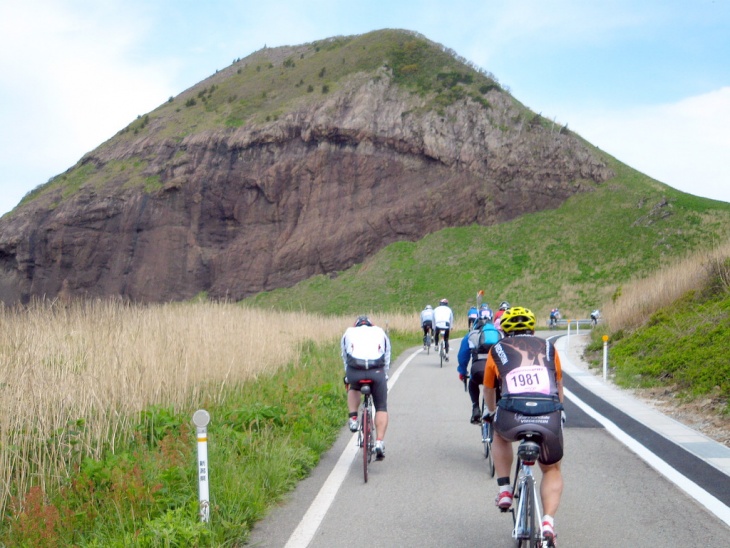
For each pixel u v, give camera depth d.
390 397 13.66
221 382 11.80
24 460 6.76
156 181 83.69
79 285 77.62
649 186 80.19
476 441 9.39
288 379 13.38
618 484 6.99
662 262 67.00
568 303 64.56
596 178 82.50
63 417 7.74
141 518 5.64
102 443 7.72
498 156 82.94
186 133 90.38
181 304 18.92
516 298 67.25
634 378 14.75
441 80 92.25
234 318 18.02
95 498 6.18
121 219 80.38
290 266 77.44
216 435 8.33
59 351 10.21
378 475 7.58
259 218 80.75
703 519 5.87
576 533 5.58
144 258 78.69
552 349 5.11
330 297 72.44
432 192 80.75
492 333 7.88
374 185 81.88
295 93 94.31
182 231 80.06
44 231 80.25
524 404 4.77
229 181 82.19
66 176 90.94
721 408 10.66
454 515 6.12
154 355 10.77
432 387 15.20
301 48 122.12
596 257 70.75
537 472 7.67
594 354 21.47
